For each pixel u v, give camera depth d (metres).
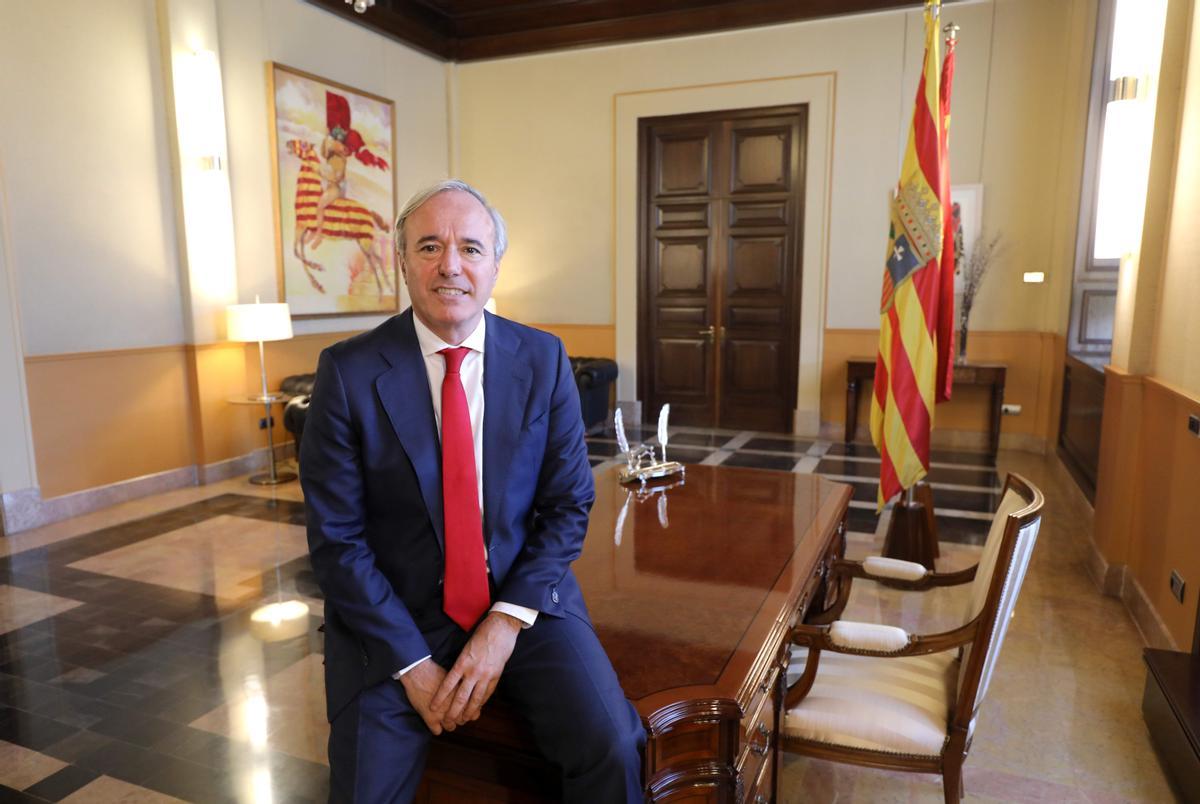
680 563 1.97
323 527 1.34
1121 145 3.71
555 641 1.36
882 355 3.71
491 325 1.47
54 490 4.61
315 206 6.31
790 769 2.23
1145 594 3.14
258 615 3.27
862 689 1.81
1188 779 2.01
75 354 4.66
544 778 1.38
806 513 2.42
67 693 2.64
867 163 6.63
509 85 7.82
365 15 6.70
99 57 4.72
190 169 5.25
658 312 7.65
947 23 6.26
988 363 6.41
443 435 1.37
